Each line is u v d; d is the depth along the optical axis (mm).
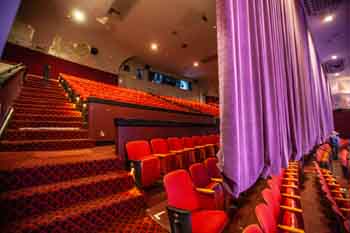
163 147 3082
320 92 6387
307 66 4320
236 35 1255
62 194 1525
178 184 1657
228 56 1148
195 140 4016
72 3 5996
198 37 7738
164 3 5945
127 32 7625
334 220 2125
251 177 1294
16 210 1318
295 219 1687
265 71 1669
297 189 2273
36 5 6156
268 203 1399
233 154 1072
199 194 1791
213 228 1353
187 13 6332
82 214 1413
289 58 2658
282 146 1856
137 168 2207
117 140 2473
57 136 2820
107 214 1542
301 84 3133
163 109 4969
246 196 2592
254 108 1492
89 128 3299
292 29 3092
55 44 7051
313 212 2424
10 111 2691
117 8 6449
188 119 5930
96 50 8031
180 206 1571
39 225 1238
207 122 6938
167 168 2764
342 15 5078
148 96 7430
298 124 2592
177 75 12398
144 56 9586
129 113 4055
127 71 9539
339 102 11508
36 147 2428
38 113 3379
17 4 715
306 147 2881
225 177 1140
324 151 5875
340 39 6320
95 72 8109
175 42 8164
